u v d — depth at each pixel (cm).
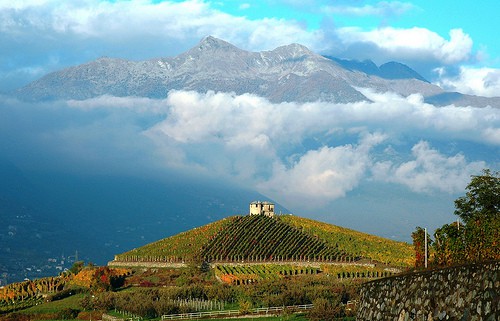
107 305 15712
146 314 14550
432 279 3475
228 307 15038
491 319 2778
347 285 15675
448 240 5950
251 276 19012
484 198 6938
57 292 17625
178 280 19262
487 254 5191
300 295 14738
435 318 3306
